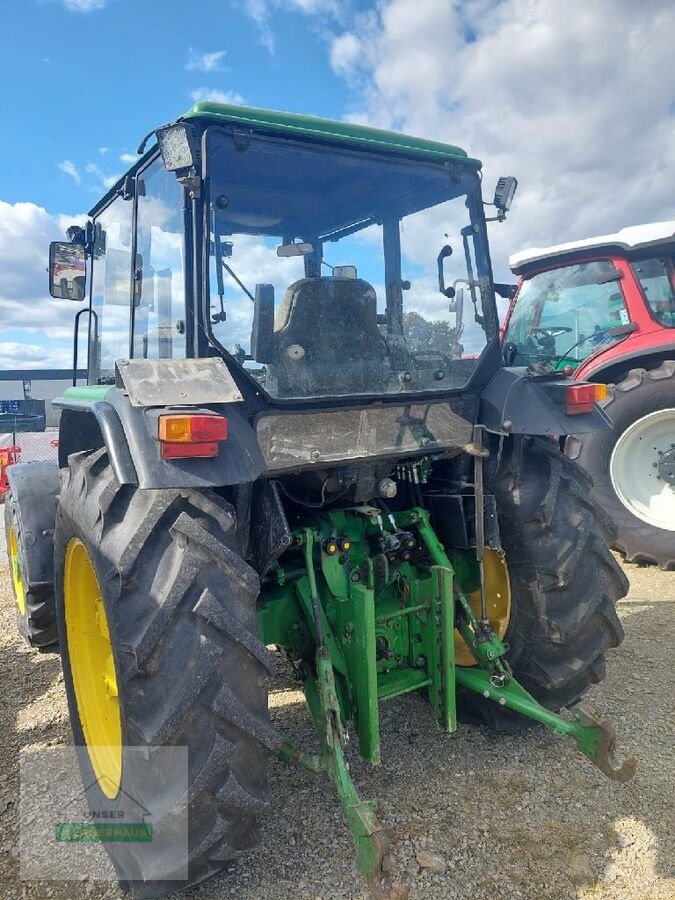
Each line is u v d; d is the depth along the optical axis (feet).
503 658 8.93
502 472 9.18
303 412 7.84
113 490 6.80
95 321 11.23
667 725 9.63
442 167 9.16
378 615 8.34
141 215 8.78
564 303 20.03
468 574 9.73
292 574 8.22
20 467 12.44
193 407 6.84
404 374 8.93
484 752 9.07
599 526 9.14
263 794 6.36
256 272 8.01
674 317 17.99
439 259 9.50
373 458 8.37
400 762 8.86
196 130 7.34
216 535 6.45
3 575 18.43
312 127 7.91
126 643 6.12
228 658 6.17
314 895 6.68
